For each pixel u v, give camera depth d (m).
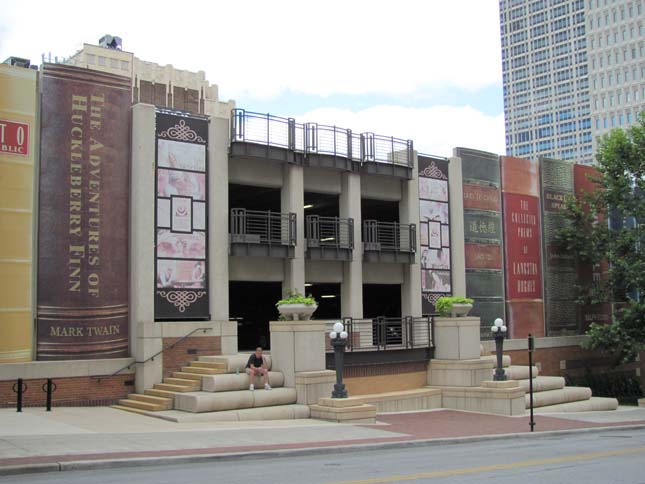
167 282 26.14
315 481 12.28
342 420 22.44
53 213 24.30
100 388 24.27
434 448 18.62
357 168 32.31
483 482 12.39
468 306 30.34
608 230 40.00
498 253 37.78
